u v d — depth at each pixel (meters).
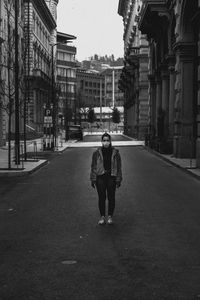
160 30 35.97
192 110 27.38
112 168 10.20
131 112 74.31
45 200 13.60
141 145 45.84
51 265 7.20
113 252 7.94
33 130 61.06
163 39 35.22
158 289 6.13
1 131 41.94
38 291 6.07
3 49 40.50
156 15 34.34
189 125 27.38
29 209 12.20
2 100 38.34
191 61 27.48
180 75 27.70
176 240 8.81
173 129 31.91
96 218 10.87
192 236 9.15
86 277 6.61
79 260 7.46
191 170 20.42
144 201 13.25
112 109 144.25
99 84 174.62
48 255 7.77
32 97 60.31
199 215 11.27
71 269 6.99
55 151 36.19
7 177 19.84
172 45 30.75
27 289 6.15
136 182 17.50
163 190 15.45
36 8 64.06
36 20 64.75
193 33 27.22
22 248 8.27
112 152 10.23
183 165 22.91
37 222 10.52
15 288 6.20
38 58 67.06
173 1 29.23
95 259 7.52
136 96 62.47
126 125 89.19
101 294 5.94
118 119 133.50
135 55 58.34
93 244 8.48
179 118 27.73
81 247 8.27
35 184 17.34
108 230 9.63
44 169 23.19
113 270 6.94
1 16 39.91
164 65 34.84
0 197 14.38
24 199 13.88
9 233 9.50
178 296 5.87
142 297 5.83
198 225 10.16
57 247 8.28
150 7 32.28
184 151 27.36
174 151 28.39
